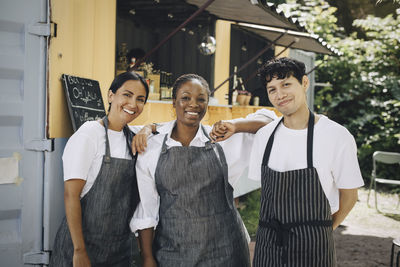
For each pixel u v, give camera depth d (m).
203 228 1.93
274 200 1.81
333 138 1.75
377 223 5.66
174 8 5.29
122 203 2.05
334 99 9.52
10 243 2.31
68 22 2.54
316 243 1.72
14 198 2.31
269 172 1.83
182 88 1.95
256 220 5.17
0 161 2.26
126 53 4.76
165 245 1.99
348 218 5.91
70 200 1.85
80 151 1.87
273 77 1.78
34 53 2.33
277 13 3.92
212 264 1.93
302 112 1.83
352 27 10.50
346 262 4.03
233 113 5.79
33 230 2.37
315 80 10.08
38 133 2.36
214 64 5.70
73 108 2.48
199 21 5.59
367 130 9.09
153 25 6.27
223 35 5.89
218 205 2.00
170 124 2.08
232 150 2.09
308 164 1.76
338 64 9.55
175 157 1.94
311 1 10.70
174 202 1.95
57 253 2.01
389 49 8.88
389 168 8.38
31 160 2.35
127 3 5.14
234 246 1.99
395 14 9.41
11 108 2.29
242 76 7.24
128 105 2.00
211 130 2.03
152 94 4.07
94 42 2.92
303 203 1.76
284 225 1.78
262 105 7.25
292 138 1.83
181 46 6.26
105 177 1.96
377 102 8.84
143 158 2.02
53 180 2.39
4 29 2.27
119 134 2.07
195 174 1.95
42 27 2.32
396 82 8.66
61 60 2.47
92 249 2.00
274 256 1.79
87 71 2.83
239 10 4.26
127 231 2.15
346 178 1.77
